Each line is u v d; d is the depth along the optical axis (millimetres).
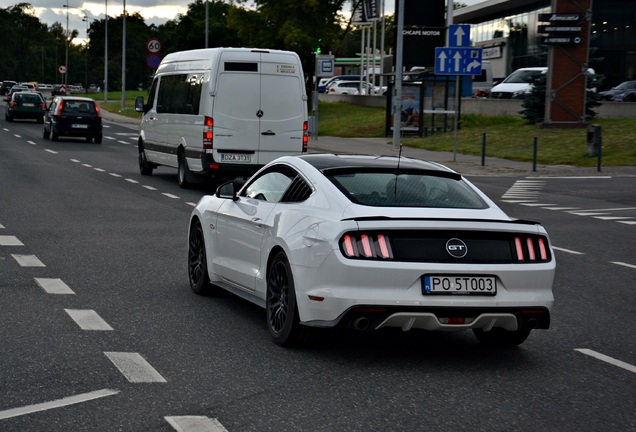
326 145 41812
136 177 25781
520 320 7395
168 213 17719
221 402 6289
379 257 7148
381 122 52906
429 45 45594
